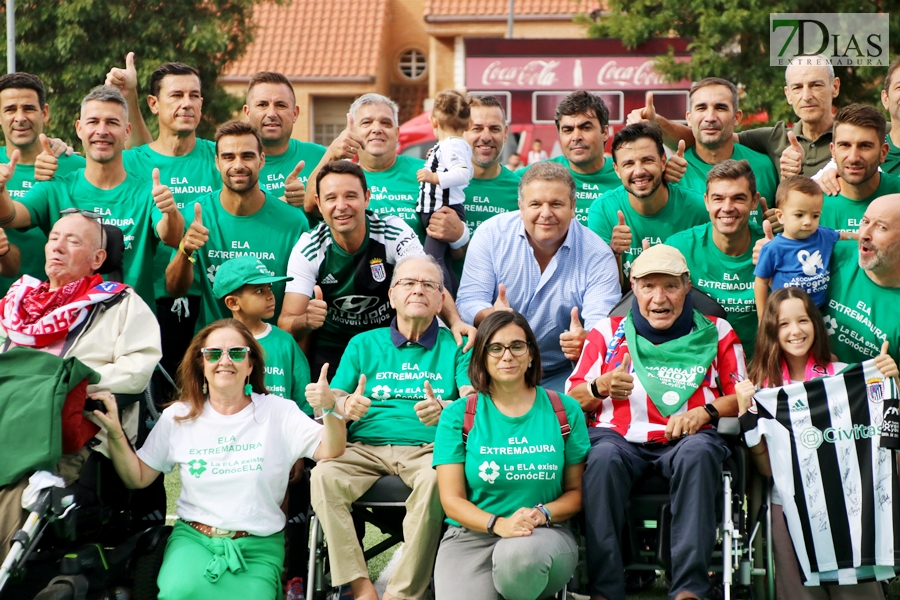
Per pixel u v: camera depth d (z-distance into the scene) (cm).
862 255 546
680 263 532
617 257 640
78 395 488
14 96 679
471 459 495
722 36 1714
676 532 483
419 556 499
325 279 611
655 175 630
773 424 508
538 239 598
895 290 552
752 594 509
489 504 495
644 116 719
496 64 1866
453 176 682
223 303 641
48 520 461
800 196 561
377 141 709
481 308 601
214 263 640
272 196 664
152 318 538
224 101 2106
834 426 505
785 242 570
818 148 696
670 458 497
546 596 490
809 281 562
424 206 688
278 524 514
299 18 3456
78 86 1948
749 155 712
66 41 1914
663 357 533
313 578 493
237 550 491
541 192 586
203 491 505
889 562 493
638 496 507
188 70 714
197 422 515
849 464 502
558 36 3183
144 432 542
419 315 545
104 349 523
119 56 1973
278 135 725
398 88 3609
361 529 560
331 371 631
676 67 1770
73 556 475
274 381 569
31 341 518
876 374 507
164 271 666
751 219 666
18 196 690
